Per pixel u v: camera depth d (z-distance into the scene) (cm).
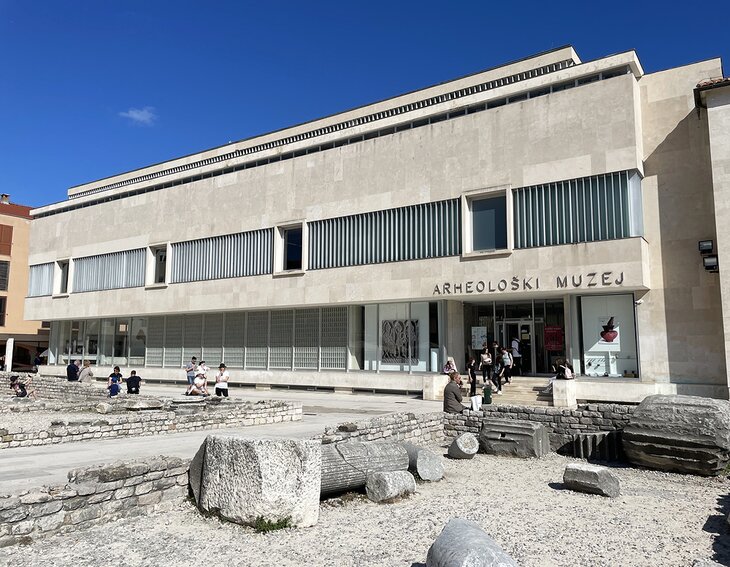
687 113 2156
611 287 2088
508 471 1155
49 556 596
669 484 1056
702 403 1161
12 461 962
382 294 2638
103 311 3809
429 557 529
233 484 729
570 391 2042
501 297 2447
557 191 2255
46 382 2498
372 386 2686
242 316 3253
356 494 914
